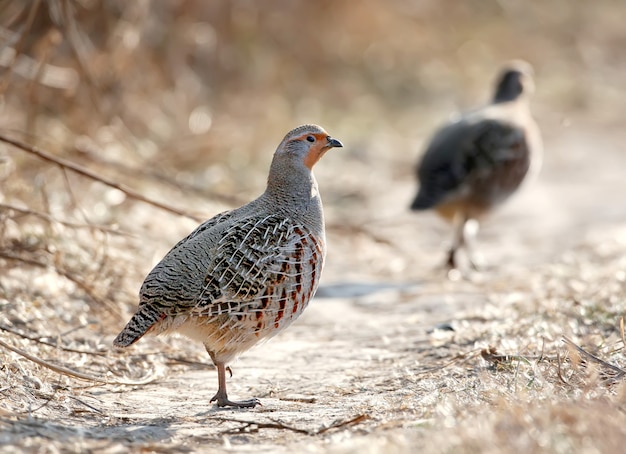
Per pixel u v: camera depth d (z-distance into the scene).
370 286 13.41
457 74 28.77
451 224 15.64
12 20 13.16
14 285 10.68
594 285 11.12
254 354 10.14
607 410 6.52
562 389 7.41
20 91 15.64
